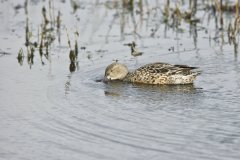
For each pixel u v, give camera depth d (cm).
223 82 1664
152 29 2319
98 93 1609
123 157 1174
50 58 1995
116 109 1459
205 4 2648
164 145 1220
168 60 1925
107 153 1198
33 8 2648
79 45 2136
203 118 1373
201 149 1193
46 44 2088
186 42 2136
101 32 2294
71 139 1278
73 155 1198
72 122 1376
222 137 1251
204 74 1748
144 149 1206
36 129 1343
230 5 2542
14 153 1223
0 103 1524
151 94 1594
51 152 1220
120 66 1766
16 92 1617
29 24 2406
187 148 1202
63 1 2780
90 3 2728
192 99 1528
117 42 2166
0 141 1282
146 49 2066
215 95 1554
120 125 1343
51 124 1370
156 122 1355
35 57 2009
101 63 1922
